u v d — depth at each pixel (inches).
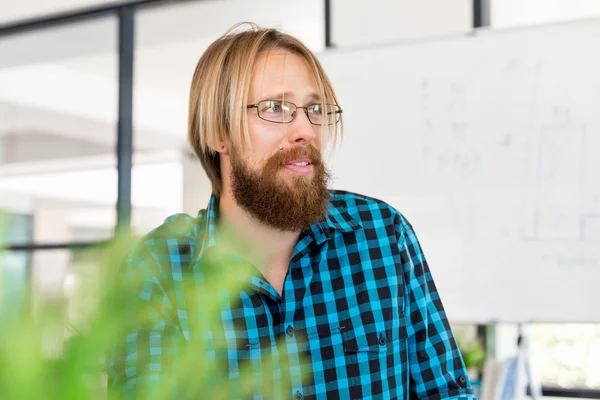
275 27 47.1
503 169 93.5
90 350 7.5
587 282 88.6
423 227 96.8
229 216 43.6
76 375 7.4
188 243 40.9
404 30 113.0
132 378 16.0
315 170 41.4
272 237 42.5
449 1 110.7
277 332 41.8
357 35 116.0
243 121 41.3
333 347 42.3
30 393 7.2
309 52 43.4
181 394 10.1
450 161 96.0
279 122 41.3
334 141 45.4
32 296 7.3
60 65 214.8
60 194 275.3
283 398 12.5
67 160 265.3
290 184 40.6
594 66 90.1
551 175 91.5
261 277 41.4
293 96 41.8
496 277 92.7
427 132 97.2
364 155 99.7
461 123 95.7
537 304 90.4
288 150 40.8
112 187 269.0
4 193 273.7
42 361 7.3
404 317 44.2
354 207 45.8
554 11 120.6
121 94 150.3
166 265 39.7
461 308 94.0
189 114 46.2
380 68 99.4
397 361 42.9
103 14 152.6
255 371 12.2
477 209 94.4
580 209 89.9
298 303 42.4
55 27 162.4
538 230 91.5
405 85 98.3
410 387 44.7
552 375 129.5
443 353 44.1
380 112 99.3
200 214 43.9
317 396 41.5
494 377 95.0
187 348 10.6
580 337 128.3
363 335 42.6
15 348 7.2
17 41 175.6
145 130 228.8
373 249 44.3
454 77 96.2
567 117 91.0
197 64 45.7
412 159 97.7
